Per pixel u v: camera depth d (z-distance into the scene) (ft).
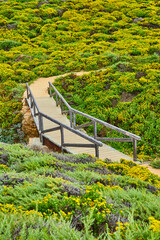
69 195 11.32
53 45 91.45
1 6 122.21
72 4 129.39
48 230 7.31
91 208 9.03
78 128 36.09
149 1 131.44
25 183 11.88
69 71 68.54
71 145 26.48
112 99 47.75
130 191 12.78
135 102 44.78
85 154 23.16
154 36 91.35
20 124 44.04
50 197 9.96
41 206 9.37
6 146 22.79
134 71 57.93
